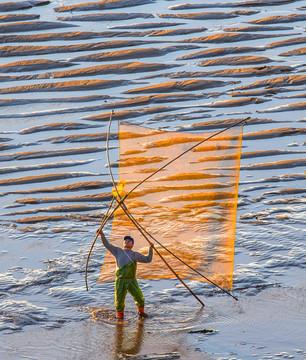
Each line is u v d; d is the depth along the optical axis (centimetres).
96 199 4578
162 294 3203
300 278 3319
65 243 3847
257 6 9225
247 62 7331
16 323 2916
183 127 5734
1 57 7612
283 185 4728
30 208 4450
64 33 8012
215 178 3111
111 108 6331
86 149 5481
